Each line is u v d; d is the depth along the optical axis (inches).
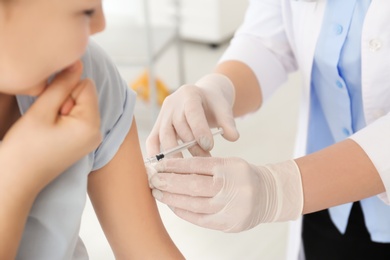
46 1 23.0
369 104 41.4
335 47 41.3
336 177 37.3
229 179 36.0
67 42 23.5
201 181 35.9
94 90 26.3
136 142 32.5
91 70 29.7
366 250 48.2
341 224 47.8
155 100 96.0
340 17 40.8
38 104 25.5
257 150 94.5
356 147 37.7
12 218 25.1
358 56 40.8
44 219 28.5
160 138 41.3
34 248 29.0
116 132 31.2
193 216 37.1
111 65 31.1
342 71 41.9
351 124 44.0
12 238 25.2
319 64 43.0
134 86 106.5
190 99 41.5
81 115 25.7
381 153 37.1
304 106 47.8
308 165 37.8
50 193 28.2
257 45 48.8
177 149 38.9
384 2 38.9
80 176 28.5
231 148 95.2
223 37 135.2
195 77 121.6
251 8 50.3
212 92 43.6
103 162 31.2
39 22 23.1
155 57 94.0
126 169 31.9
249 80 47.7
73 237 29.5
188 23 135.2
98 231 76.8
